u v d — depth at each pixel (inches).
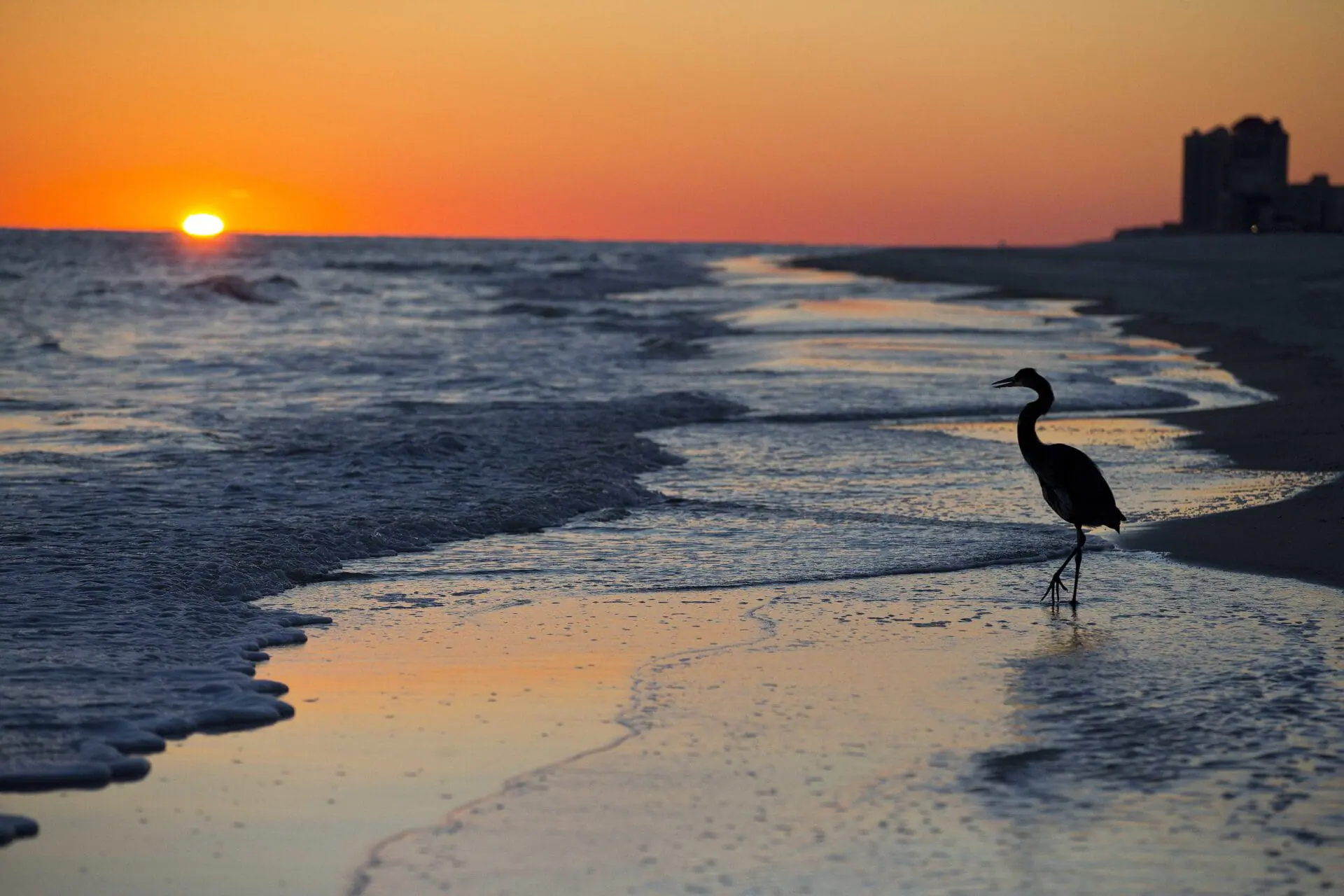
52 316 2413.9
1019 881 242.5
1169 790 286.0
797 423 1034.1
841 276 4756.4
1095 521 468.1
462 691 364.2
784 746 314.7
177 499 660.7
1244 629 425.4
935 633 425.4
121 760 304.8
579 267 6087.6
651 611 458.6
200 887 242.5
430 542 582.2
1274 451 847.1
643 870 247.0
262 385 1307.8
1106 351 1688.0
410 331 2129.7
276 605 471.8
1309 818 271.3
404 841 260.7
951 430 994.7
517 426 956.6
